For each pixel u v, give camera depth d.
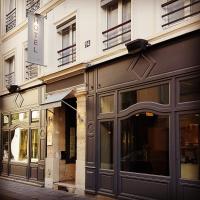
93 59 11.09
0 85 18.59
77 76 11.98
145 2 9.47
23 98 15.83
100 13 11.27
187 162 8.06
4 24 18.66
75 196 10.89
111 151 10.43
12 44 17.55
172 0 8.73
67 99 13.45
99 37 11.22
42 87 14.23
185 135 8.16
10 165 16.70
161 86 8.90
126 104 9.99
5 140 17.62
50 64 13.76
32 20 13.45
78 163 11.66
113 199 9.98
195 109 7.93
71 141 13.73
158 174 8.85
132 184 9.53
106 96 10.74
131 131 9.77
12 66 18.05
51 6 13.80
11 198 10.84
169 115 8.56
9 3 18.31
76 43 12.30
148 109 9.19
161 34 8.67
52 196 11.04
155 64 9.01
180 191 8.12
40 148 14.05
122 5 10.73
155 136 9.01
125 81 9.97
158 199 8.70
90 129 11.25
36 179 14.21
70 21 12.98
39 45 13.59
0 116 18.34
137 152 9.54
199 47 7.88
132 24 9.88
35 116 14.73
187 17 8.34
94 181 10.88
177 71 8.37
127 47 9.44
